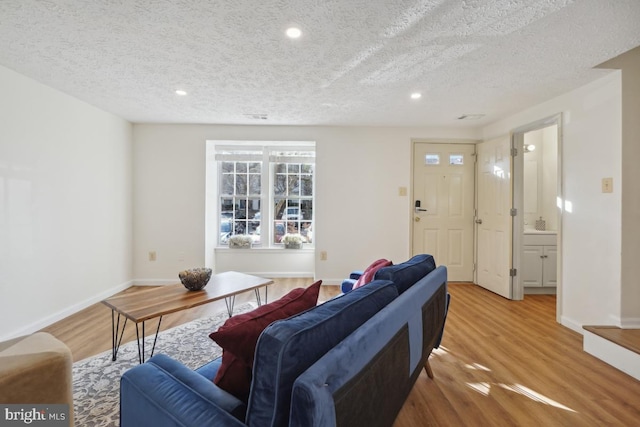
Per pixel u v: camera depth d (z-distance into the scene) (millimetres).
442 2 1544
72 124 2939
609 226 2373
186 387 941
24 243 2457
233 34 1858
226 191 4590
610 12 1608
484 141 4027
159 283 3980
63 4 1572
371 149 4062
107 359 2074
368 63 2229
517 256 3500
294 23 1739
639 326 2266
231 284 2490
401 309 1124
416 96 2896
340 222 4074
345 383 744
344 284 2574
